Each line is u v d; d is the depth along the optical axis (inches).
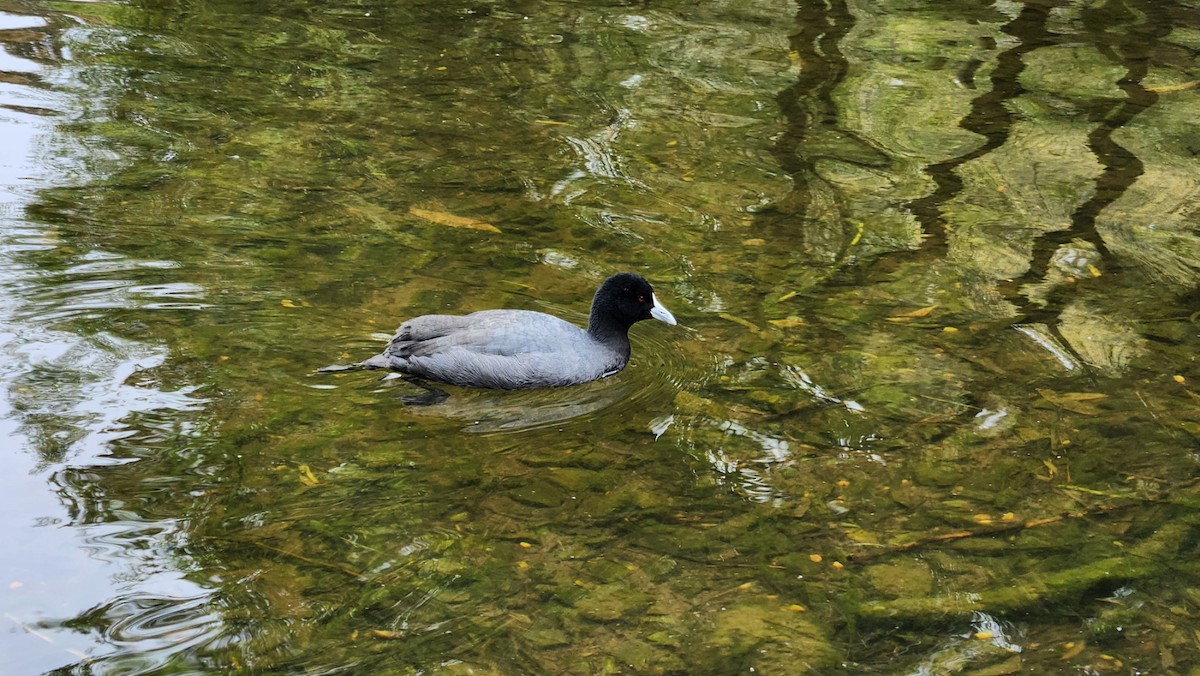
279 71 713.6
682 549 307.1
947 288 472.7
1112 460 355.3
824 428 370.0
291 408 367.6
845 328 438.3
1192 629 283.9
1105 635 280.7
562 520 318.0
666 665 263.1
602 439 362.9
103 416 354.3
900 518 324.8
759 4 895.1
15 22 779.4
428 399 382.6
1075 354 420.5
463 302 443.2
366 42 778.8
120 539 298.5
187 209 514.6
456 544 304.8
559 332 407.2
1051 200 564.7
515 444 357.4
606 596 286.5
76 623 266.7
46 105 634.2
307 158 583.5
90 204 512.4
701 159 606.2
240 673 253.3
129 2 844.0
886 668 266.7
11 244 466.3
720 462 350.3
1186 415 380.2
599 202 547.5
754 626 278.4
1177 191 577.0
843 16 870.4
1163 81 733.3
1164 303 462.3
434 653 262.7
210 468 333.1
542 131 634.8
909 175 592.7
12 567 284.5
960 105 692.7
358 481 331.9
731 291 466.6
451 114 654.5
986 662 270.1
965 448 359.9
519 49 773.3
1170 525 323.3
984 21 861.2
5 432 342.0
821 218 539.8
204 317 419.5
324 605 277.7
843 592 293.0
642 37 808.3
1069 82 731.4
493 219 523.2
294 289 446.0
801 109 681.0
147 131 607.8
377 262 474.0
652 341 431.2
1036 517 326.6
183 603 275.6
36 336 397.7
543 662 261.6
